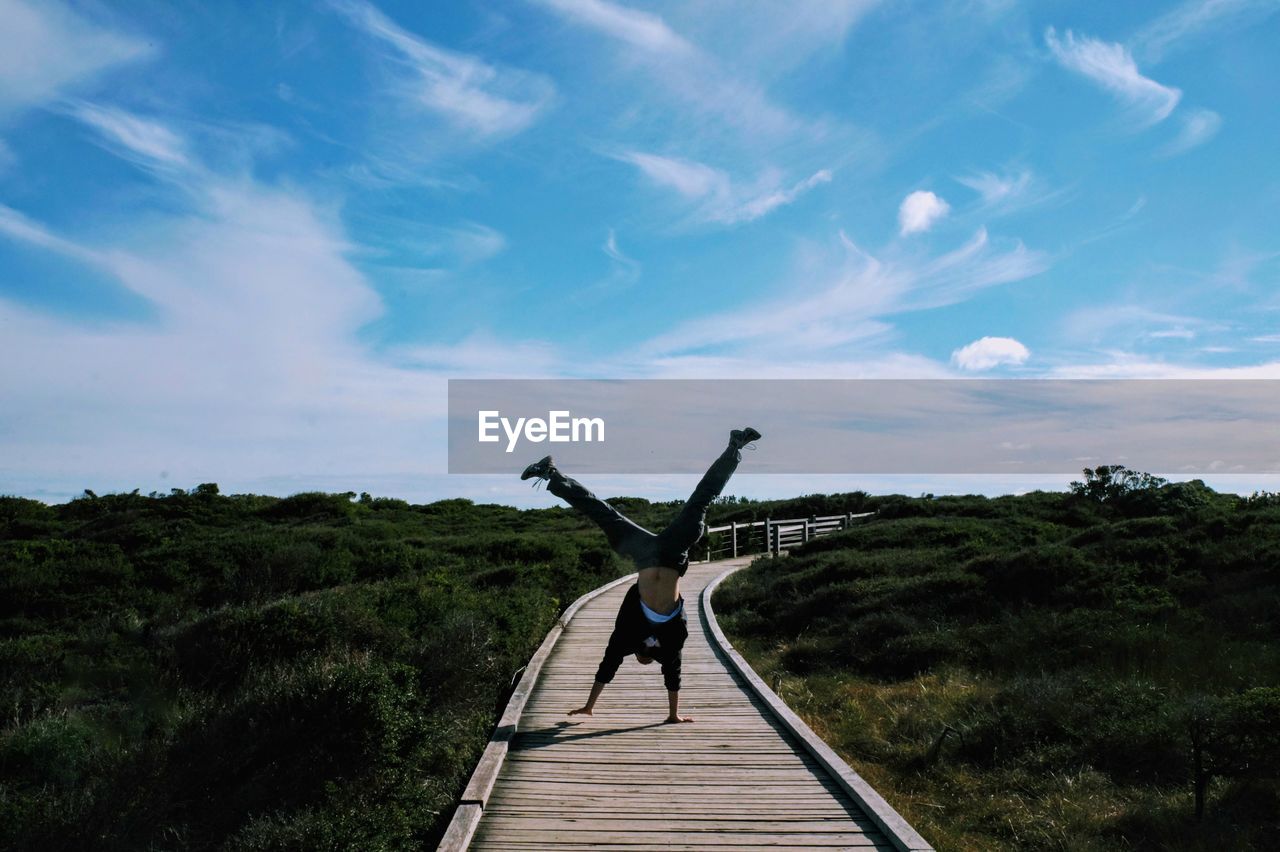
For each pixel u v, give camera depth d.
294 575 18.38
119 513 27.66
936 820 7.30
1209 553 14.41
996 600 14.14
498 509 36.84
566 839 5.31
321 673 7.63
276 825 5.83
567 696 9.01
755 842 5.28
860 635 13.24
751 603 17.09
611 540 7.43
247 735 7.04
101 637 12.01
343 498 32.09
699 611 16.17
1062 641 11.84
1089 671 10.55
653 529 32.25
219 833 6.12
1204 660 10.48
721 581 19.98
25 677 10.44
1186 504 22.69
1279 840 6.64
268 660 10.30
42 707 9.11
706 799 5.99
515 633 11.92
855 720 9.87
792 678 11.96
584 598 16.25
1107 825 7.00
